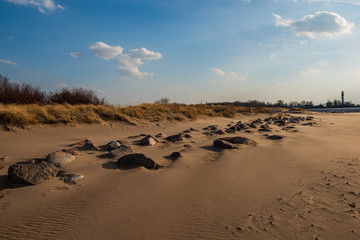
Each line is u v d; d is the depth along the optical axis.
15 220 2.45
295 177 3.89
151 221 2.51
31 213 2.60
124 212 2.68
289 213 2.68
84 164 4.33
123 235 2.25
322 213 2.66
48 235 2.22
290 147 6.12
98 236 2.22
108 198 3.01
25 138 6.84
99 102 15.19
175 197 3.09
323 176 3.91
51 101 13.66
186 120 12.48
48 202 2.86
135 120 10.71
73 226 2.38
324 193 3.22
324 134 8.45
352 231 2.29
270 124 12.04
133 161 4.27
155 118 11.65
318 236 2.22
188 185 3.50
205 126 11.03
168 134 8.60
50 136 7.33
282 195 3.18
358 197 3.05
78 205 2.81
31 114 8.61
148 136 6.70
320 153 5.55
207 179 3.76
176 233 2.30
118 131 8.90
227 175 3.96
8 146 5.82
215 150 5.67
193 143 6.59
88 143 5.81
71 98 14.02
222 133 8.34
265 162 4.77
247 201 3.00
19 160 4.54
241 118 16.39
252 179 3.80
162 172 4.01
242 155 5.21
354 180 3.67
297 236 2.23
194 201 2.99
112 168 4.15
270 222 2.49
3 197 2.95
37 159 4.48
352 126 11.10
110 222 2.47
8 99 11.98
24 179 3.37
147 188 3.35
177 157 4.90
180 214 2.66
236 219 2.56
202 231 2.34
